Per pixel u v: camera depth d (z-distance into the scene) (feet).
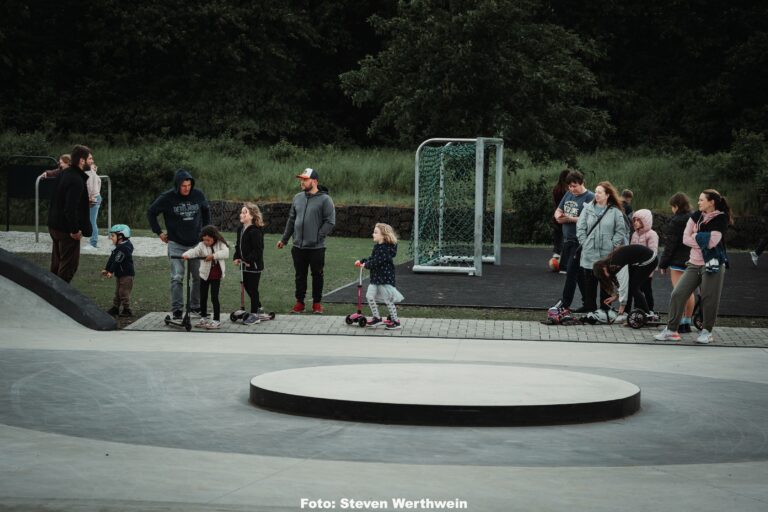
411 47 123.54
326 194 60.95
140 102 192.54
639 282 57.52
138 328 55.98
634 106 201.36
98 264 78.74
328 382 38.40
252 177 134.10
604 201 57.72
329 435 32.91
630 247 56.80
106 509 24.21
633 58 205.87
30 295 58.44
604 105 199.82
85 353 48.21
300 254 60.90
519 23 123.44
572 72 124.98
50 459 29.27
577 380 39.52
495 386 37.96
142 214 128.36
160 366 45.11
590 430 34.19
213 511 24.20
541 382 38.99
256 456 30.04
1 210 125.39
